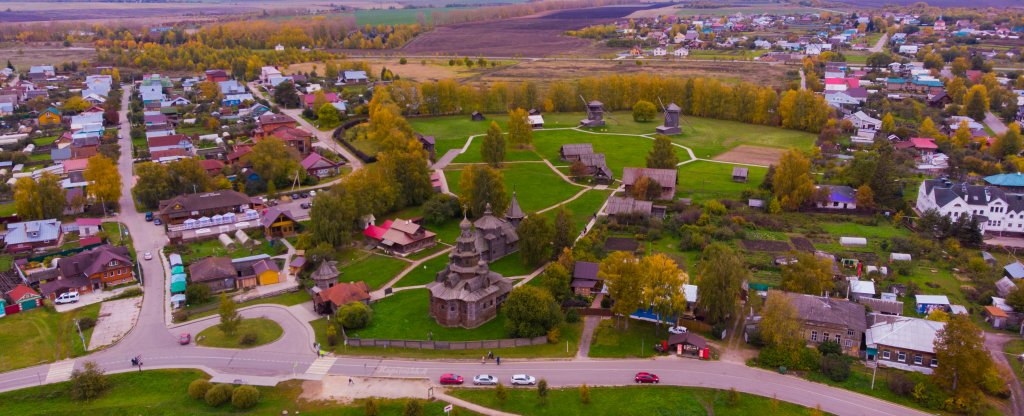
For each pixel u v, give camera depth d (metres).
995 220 173.25
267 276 149.50
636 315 131.25
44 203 180.88
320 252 156.00
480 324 130.38
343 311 127.00
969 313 131.00
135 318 132.38
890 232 175.62
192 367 113.81
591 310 132.38
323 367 113.81
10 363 114.75
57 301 137.88
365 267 158.62
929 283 144.00
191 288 139.12
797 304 122.50
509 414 101.62
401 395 105.69
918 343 112.69
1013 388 107.25
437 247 170.38
